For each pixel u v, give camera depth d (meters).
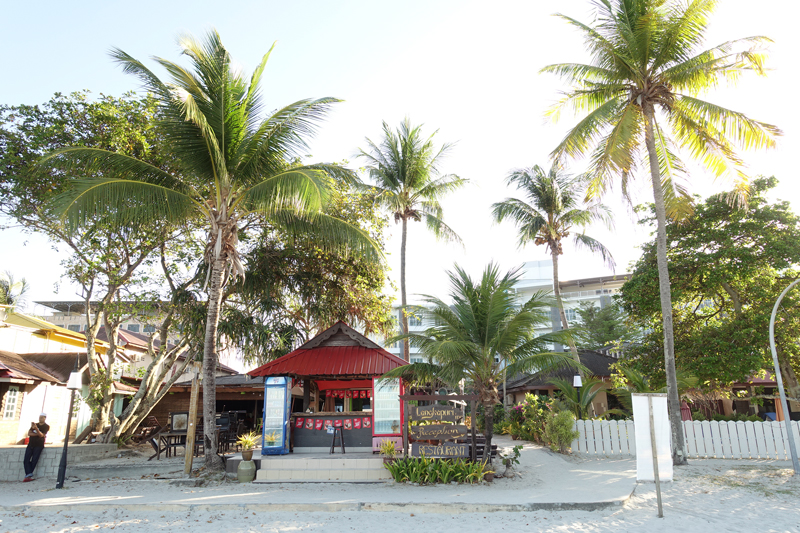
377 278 19.08
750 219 18.19
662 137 16.39
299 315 19.17
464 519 8.39
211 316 13.04
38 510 9.52
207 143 12.32
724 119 14.50
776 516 8.27
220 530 7.94
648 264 20.50
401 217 23.28
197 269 16.22
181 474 12.78
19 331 20.64
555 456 15.64
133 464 14.06
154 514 9.11
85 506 9.55
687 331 19.69
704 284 19.03
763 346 17.31
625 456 15.29
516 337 12.01
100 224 13.28
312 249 17.50
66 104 15.61
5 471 13.90
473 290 12.48
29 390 18.62
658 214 14.70
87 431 17.03
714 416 19.50
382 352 13.99
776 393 23.61
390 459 11.86
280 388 13.55
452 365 12.14
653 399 8.84
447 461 11.66
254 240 17.61
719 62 14.24
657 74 15.29
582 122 15.08
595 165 15.88
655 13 14.15
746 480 11.28
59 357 20.98
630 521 8.15
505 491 10.35
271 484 11.66
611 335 36.38
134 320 18.88
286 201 11.83
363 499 9.61
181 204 12.65
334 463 12.03
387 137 23.23
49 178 15.19
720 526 7.75
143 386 17.56
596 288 50.34
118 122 15.83
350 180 13.44
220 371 28.30
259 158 13.04
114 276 16.66
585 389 19.31
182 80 12.06
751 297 18.36
